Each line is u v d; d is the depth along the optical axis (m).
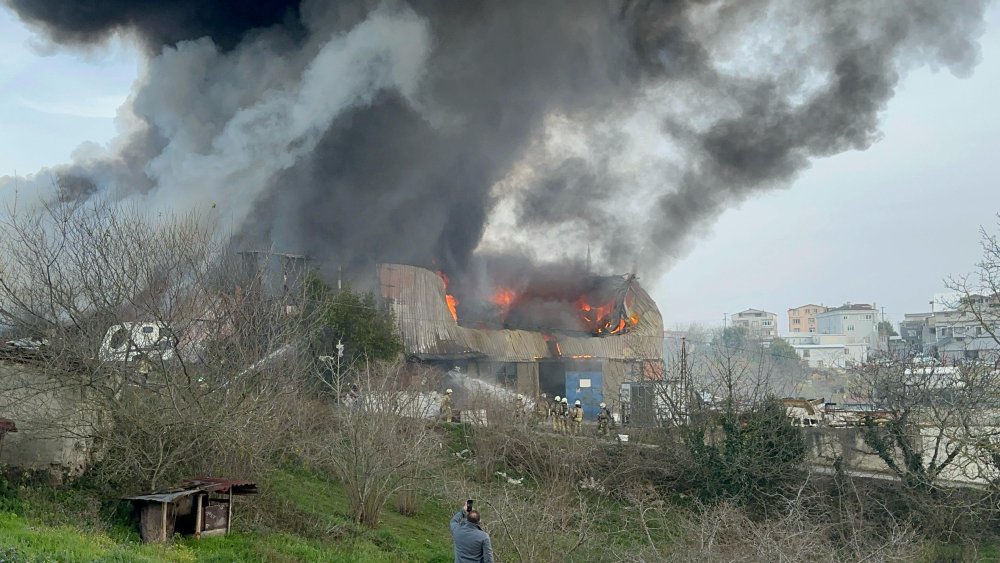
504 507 18.81
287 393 18.64
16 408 15.90
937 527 23.25
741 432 26.48
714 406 28.45
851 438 27.06
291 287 22.30
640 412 30.61
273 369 18.67
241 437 16.95
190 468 16.95
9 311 16.12
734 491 25.91
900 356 37.28
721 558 16.77
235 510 16.95
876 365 30.94
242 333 18.05
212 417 16.47
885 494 24.66
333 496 21.55
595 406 44.06
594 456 27.36
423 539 19.97
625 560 18.03
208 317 17.89
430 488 23.70
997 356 27.09
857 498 23.72
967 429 23.75
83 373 16.06
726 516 19.39
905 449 25.16
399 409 22.38
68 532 12.77
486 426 27.67
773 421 26.55
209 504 15.14
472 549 11.17
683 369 30.97
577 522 21.44
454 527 11.38
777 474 25.55
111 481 16.39
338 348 29.09
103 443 16.89
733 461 26.06
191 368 16.95
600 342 51.19
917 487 24.06
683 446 27.67
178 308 17.09
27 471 15.98
